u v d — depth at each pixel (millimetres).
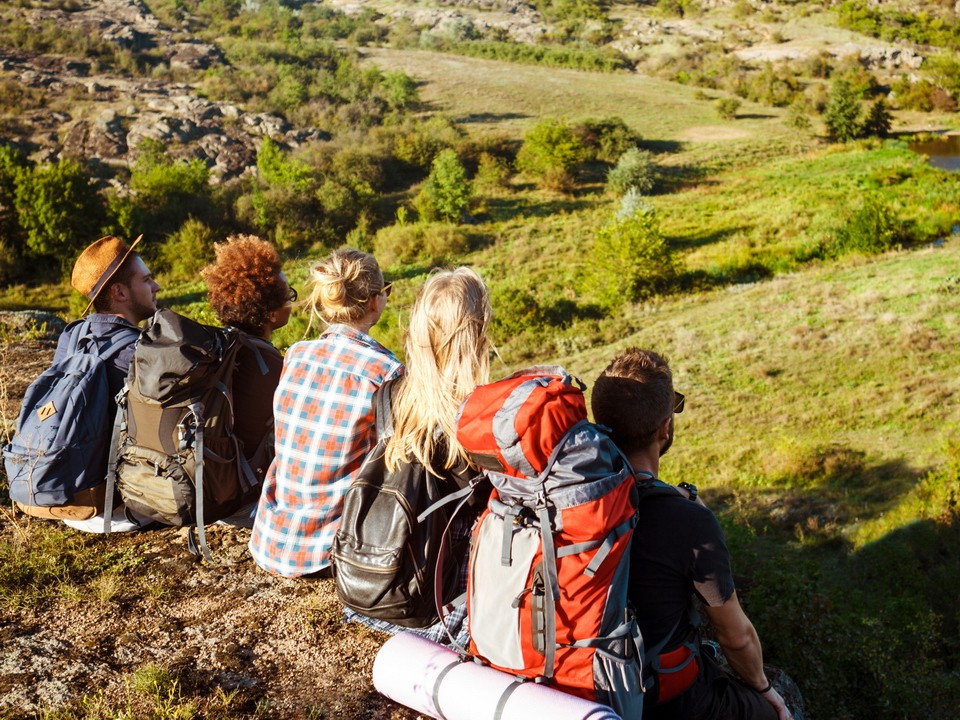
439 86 94875
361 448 2762
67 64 86938
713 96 94250
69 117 71125
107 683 2971
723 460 19672
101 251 3438
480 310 2473
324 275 2795
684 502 2283
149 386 3006
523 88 95438
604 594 2084
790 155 66125
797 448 19219
